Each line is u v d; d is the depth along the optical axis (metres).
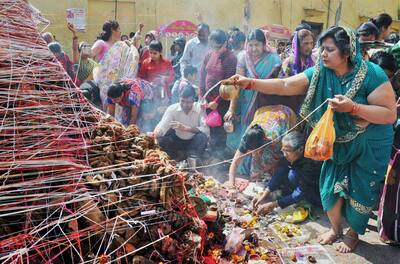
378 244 3.21
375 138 2.87
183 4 12.15
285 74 4.29
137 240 2.19
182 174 2.43
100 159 2.40
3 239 1.92
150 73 5.49
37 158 2.23
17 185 2.02
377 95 2.74
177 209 2.37
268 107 4.12
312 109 3.04
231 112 4.61
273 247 3.04
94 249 2.08
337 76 2.87
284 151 3.53
